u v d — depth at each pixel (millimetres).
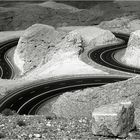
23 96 64562
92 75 80812
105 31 127688
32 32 123625
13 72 116188
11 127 21906
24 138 19562
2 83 77000
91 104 42406
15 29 187250
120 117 19047
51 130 21266
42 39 121188
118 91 41469
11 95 65562
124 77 78750
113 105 20062
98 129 19375
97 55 103562
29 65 117312
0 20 192125
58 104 46875
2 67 121125
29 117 25375
